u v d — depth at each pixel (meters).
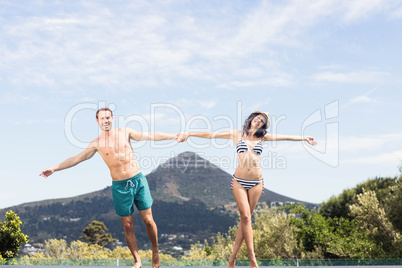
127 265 6.88
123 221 5.41
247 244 5.29
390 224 19.80
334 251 21.11
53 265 7.11
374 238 19.78
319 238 22.33
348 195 27.81
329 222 25.84
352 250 20.59
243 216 5.32
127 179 5.26
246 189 5.48
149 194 5.48
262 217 24.22
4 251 12.70
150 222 5.44
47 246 22.70
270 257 20.92
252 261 5.25
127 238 5.43
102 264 7.04
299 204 25.41
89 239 42.97
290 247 21.50
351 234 23.17
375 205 20.41
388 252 19.64
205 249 26.14
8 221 13.19
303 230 23.25
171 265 6.95
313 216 24.48
